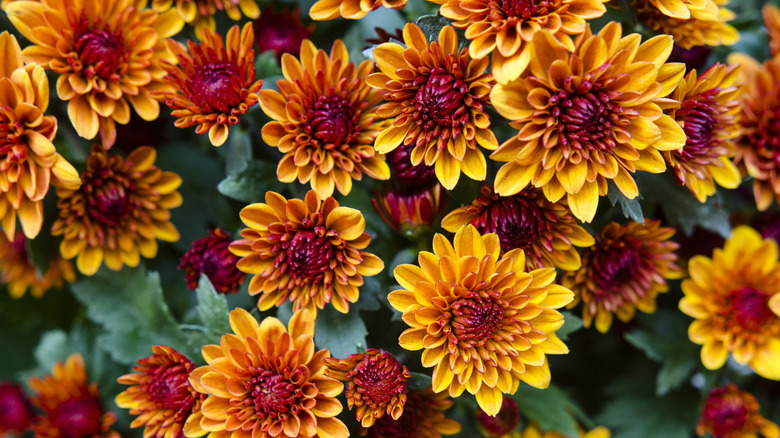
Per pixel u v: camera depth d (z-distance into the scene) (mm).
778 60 450
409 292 394
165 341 441
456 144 392
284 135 403
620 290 429
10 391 488
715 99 414
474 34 384
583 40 383
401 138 396
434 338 393
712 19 401
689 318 461
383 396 391
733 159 438
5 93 402
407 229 409
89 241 429
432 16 393
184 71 408
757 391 469
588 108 384
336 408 396
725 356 436
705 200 420
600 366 491
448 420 423
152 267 460
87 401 467
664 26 415
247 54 408
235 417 397
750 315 433
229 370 398
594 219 424
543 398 447
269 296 405
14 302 513
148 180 430
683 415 467
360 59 435
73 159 428
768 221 461
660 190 432
